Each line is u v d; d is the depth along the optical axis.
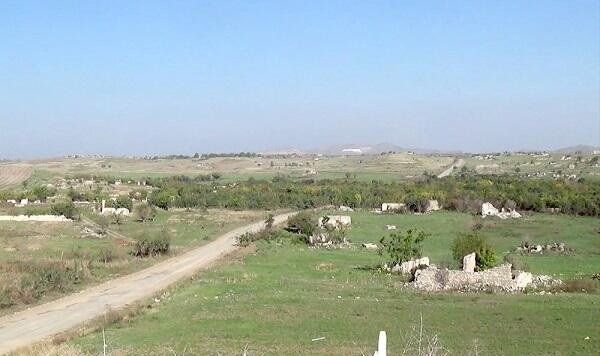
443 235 97.38
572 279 58.06
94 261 71.75
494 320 41.19
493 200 135.75
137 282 61.53
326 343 35.53
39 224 111.38
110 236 98.69
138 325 42.19
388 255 76.19
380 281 59.12
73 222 114.69
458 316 42.56
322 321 41.50
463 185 161.75
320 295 51.53
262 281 58.94
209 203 149.38
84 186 195.38
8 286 53.47
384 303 47.59
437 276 55.84
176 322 42.34
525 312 43.53
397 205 137.50
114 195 163.88
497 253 80.31
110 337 38.59
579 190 142.00
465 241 63.34
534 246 84.38
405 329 38.88
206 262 73.69
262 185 177.38
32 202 151.75
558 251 81.56
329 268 67.25
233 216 129.50
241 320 42.25
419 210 134.75
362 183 183.50
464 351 33.00
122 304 51.19
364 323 40.78
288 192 160.25
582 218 117.62
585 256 77.94
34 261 67.19
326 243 88.25
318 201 151.00
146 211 123.88
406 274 62.78
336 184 179.50
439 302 47.88
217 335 38.12
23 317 47.28
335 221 103.50
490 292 52.72
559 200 129.25
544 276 59.03
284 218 122.81
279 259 73.88
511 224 109.50
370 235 97.31
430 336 36.16
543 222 111.50
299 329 39.34
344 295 51.56
